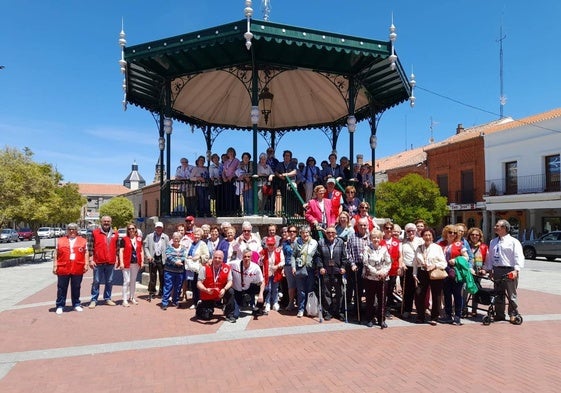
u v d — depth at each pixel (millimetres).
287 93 14281
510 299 7734
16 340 6387
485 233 31234
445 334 6895
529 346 6195
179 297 9141
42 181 21453
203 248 8398
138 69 11133
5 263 18734
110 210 50688
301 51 10117
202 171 11492
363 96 13477
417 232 8852
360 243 7859
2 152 22594
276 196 10938
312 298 7922
